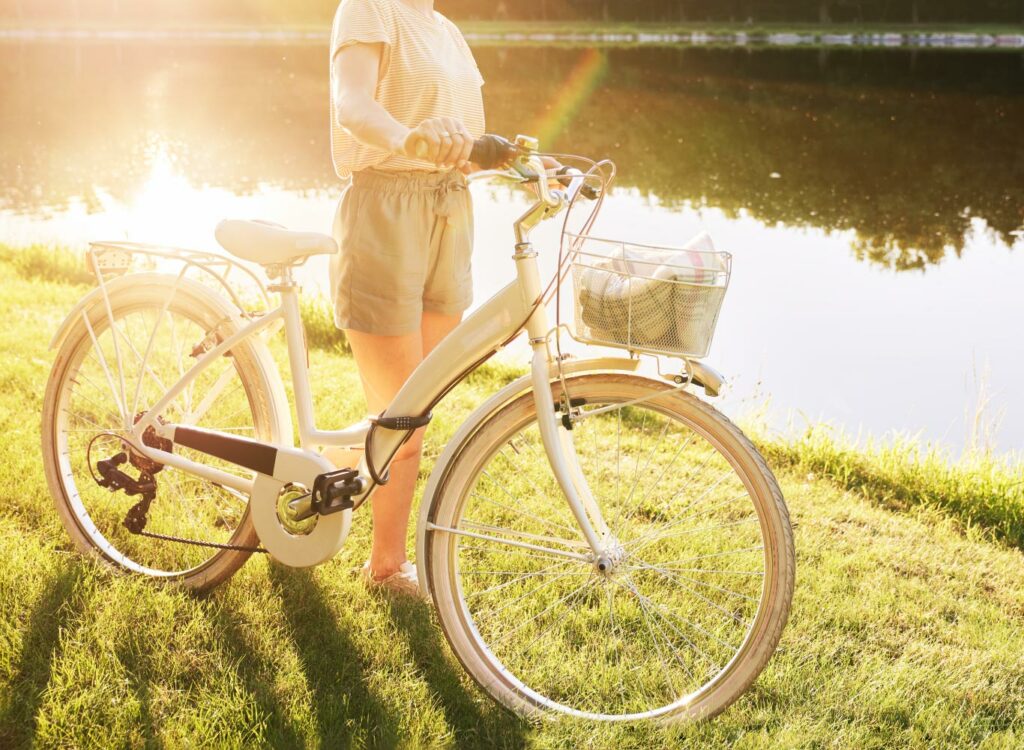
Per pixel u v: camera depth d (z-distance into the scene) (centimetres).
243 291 671
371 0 223
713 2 7062
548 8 7375
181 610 252
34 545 272
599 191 212
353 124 207
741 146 2059
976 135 2253
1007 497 400
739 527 324
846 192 1603
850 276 1091
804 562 316
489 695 232
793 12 6825
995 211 1467
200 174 1571
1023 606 301
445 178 237
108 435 261
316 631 251
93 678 227
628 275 192
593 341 200
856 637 271
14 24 6862
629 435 418
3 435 346
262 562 276
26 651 233
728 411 531
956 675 253
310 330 599
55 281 684
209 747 210
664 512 302
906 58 4503
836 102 2847
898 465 437
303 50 5219
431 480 225
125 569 268
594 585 278
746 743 221
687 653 257
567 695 242
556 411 220
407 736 218
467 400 462
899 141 2162
